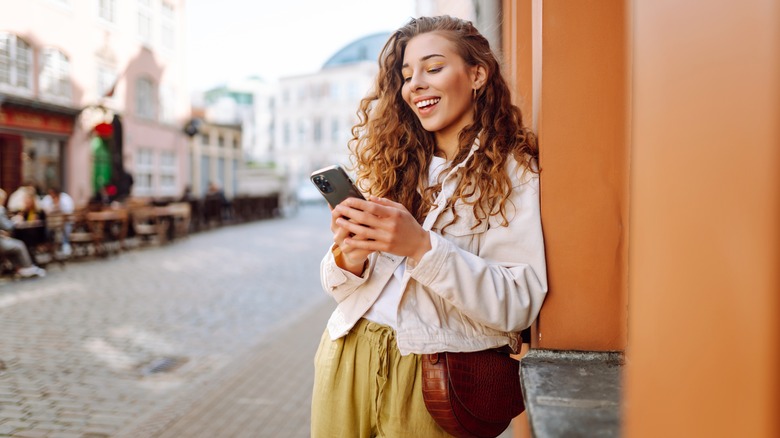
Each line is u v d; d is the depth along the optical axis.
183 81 23.61
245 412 3.65
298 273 9.93
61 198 12.92
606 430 0.91
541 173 1.37
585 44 1.36
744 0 0.44
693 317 0.50
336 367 1.40
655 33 0.55
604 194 1.35
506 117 1.39
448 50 1.38
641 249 0.59
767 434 0.43
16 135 14.80
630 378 0.63
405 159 1.46
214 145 29.75
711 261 0.48
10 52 14.70
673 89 0.52
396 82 1.50
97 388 4.15
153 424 3.47
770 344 0.43
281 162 55.19
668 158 0.53
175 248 13.62
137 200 16.67
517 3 1.94
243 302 7.37
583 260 1.36
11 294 7.68
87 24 17.34
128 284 8.57
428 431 1.32
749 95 0.44
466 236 1.32
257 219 24.62
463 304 1.21
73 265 10.55
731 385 0.46
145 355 5.01
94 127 15.84
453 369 1.26
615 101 1.35
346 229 1.22
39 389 4.11
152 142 21.36
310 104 53.50
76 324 6.07
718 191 0.47
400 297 1.28
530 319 1.30
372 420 1.36
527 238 1.32
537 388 1.12
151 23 21.20
